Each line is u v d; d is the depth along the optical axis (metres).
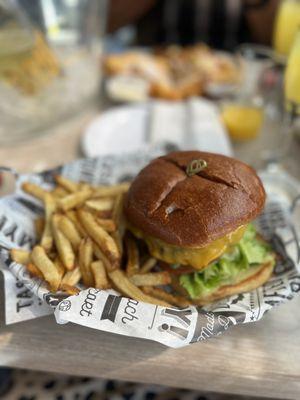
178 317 0.24
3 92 0.47
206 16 0.86
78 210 0.30
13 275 0.26
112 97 0.56
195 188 0.26
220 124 0.49
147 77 0.59
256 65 0.69
